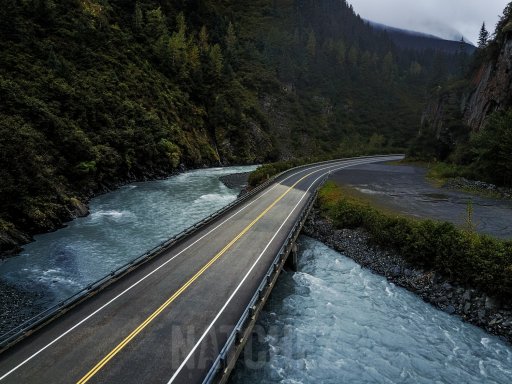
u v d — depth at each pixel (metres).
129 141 58.56
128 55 81.75
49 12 69.44
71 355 13.57
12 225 28.92
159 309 17.02
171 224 35.03
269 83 132.75
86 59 68.50
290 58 160.50
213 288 19.23
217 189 54.69
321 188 47.31
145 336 14.88
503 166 45.50
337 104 160.62
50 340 14.46
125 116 62.91
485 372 15.91
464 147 64.69
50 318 16.02
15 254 26.69
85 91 58.53
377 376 15.47
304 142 125.75
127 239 30.52
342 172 65.38
